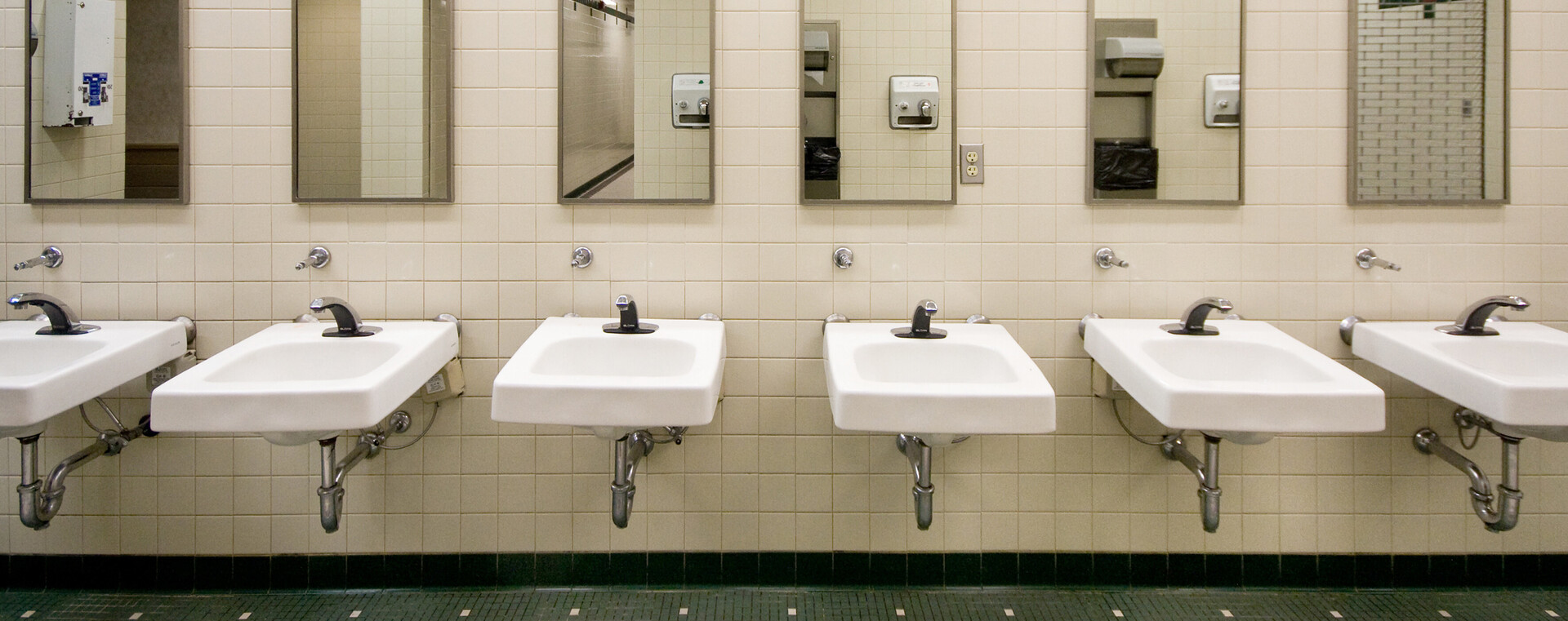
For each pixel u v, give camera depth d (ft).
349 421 4.98
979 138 6.81
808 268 6.87
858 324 6.73
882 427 4.99
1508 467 6.23
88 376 5.43
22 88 6.67
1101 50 6.74
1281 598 7.01
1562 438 5.70
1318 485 7.09
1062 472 7.08
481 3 6.72
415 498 7.05
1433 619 6.69
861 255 6.86
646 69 6.75
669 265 6.86
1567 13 6.68
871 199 6.78
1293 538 7.11
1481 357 6.16
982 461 7.09
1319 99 6.77
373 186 6.73
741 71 6.77
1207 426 4.99
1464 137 6.75
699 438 7.06
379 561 7.08
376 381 5.09
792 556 7.14
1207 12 6.72
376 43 6.70
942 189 6.79
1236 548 7.13
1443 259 6.82
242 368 5.82
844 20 6.72
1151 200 6.78
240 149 6.70
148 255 6.73
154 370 6.79
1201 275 6.87
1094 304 6.89
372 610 6.79
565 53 6.70
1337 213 6.81
